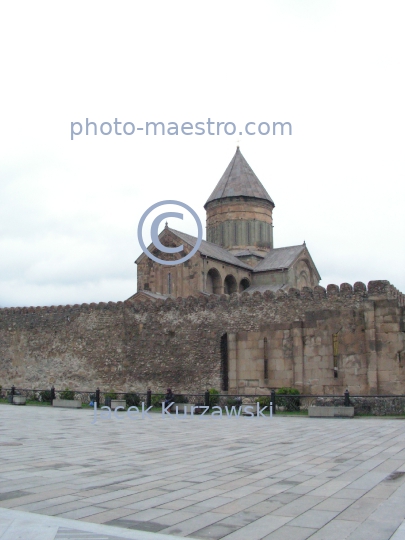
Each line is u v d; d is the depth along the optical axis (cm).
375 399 2109
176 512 654
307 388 2427
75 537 558
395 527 591
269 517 632
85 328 3164
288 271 4688
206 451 1121
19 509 661
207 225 5369
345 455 1055
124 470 906
